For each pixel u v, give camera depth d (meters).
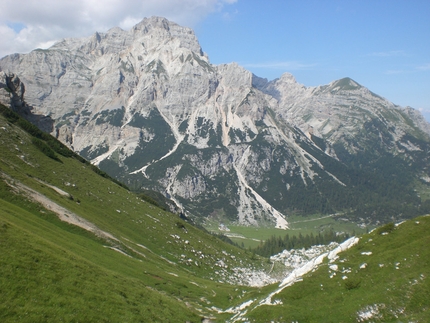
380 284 55.69
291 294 60.66
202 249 134.25
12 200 77.94
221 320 64.12
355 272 61.03
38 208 81.00
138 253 93.06
